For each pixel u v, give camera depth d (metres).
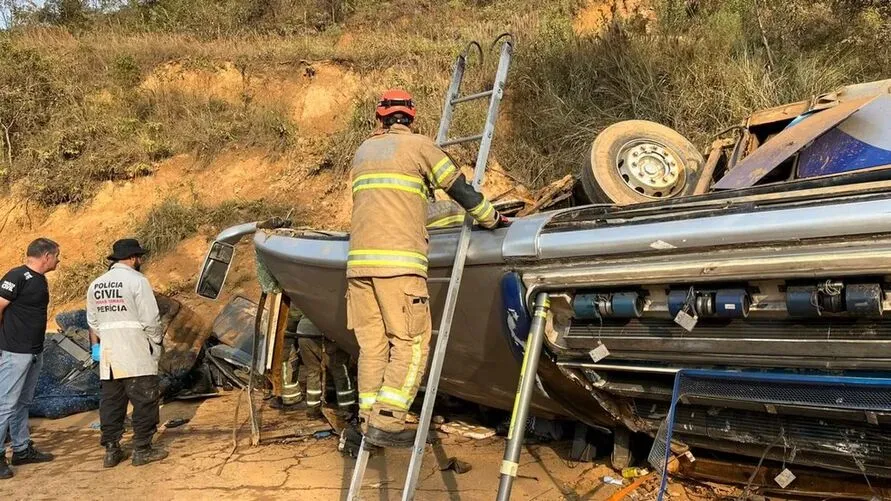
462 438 5.07
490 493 3.94
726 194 3.24
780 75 8.39
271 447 5.20
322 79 11.56
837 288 2.58
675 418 3.56
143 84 12.51
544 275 3.33
